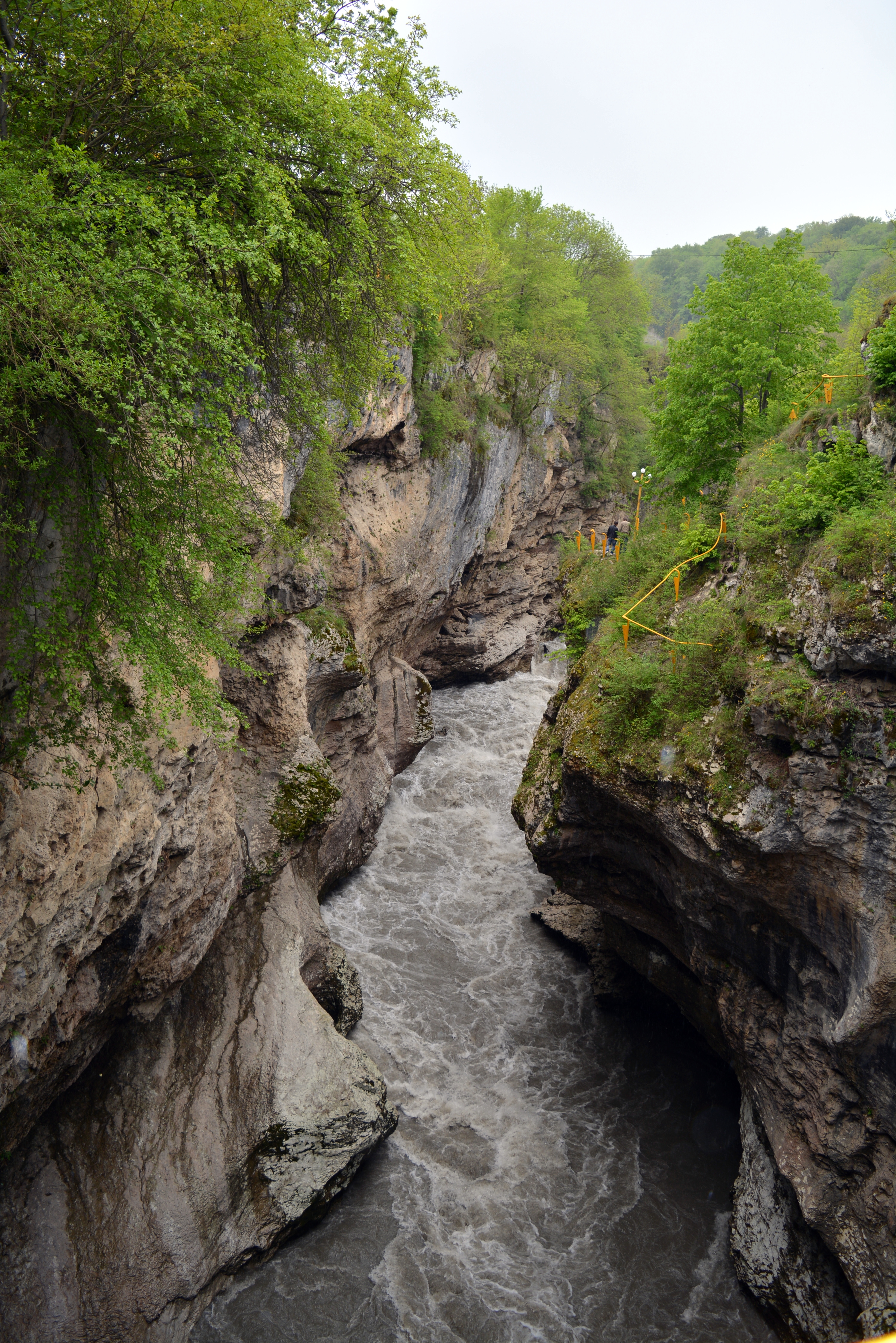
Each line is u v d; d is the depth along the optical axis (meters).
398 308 9.47
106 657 7.41
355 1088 12.84
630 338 48.88
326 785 14.82
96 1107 10.16
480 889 20.84
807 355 16.25
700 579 13.83
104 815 8.00
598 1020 16.58
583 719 13.58
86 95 6.69
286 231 7.38
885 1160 9.20
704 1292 11.28
